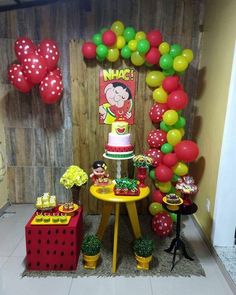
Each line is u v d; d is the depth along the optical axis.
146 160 2.25
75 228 2.03
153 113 2.57
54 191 3.18
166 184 2.55
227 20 2.18
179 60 2.37
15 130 3.05
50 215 2.12
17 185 3.18
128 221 2.85
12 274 2.04
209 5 2.62
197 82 2.95
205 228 2.53
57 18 2.77
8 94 2.95
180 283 1.97
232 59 2.06
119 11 2.77
